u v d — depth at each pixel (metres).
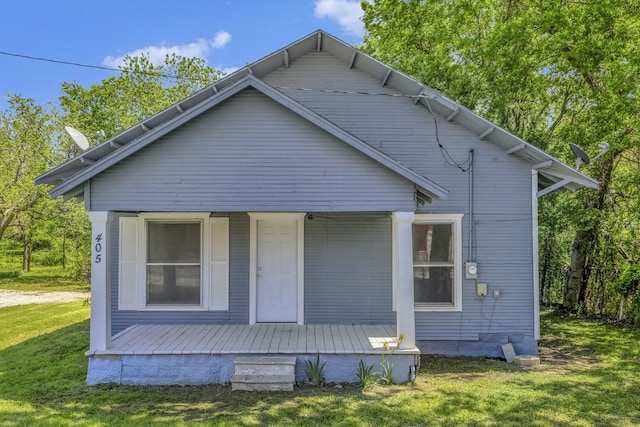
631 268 10.95
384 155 6.46
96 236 6.59
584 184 8.13
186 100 8.00
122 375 6.57
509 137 7.89
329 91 8.62
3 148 20.20
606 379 6.93
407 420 5.22
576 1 11.93
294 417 5.29
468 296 8.41
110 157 6.42
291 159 6.63
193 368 6.58
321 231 8.51
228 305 8.48
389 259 8.47
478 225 8.45
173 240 8.55
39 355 8.26
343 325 8.33
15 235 29.14
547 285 14.80
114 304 8.49
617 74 10.34
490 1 14.07
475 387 6.47
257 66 8.32
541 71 13.70
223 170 6.62
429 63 13.95
